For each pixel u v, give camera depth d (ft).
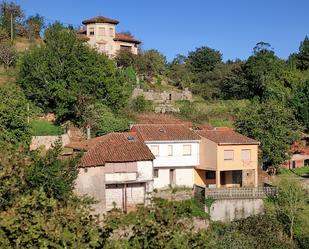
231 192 146.20
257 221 138.41
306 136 221.05
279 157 183.21
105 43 291.17
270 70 280.92
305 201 149.79
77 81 197.06
